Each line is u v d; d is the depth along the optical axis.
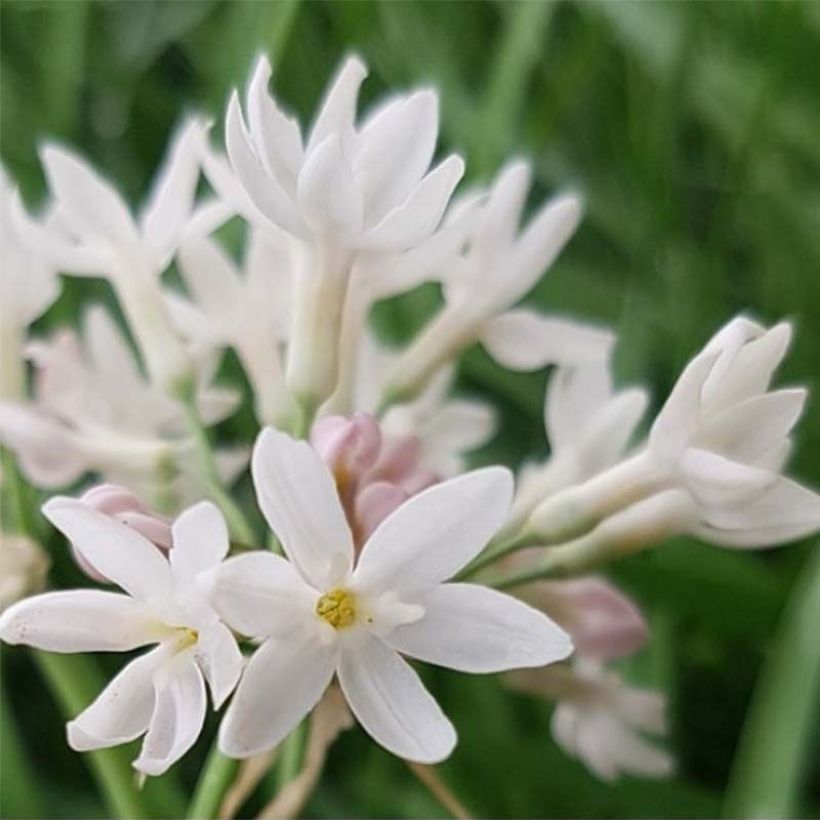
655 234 0.27
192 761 0.27
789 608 0.23
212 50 0.30
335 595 0.17
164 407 0.22
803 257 0.28
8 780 0.23
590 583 0.21
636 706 0.22
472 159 0.27
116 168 0.31
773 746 0.20
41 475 0.20
